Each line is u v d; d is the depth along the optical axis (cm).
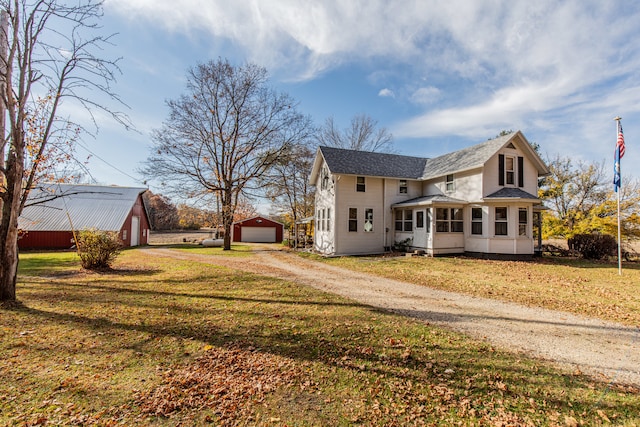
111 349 411
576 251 1795
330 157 1936
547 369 374
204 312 600
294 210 2861
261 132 2469
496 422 269
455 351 423
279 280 984
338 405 293
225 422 264
